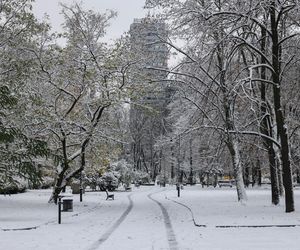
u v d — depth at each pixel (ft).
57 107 94.32
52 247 38.47
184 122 95.40
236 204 86.12
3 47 90.12
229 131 73.36
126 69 90.99
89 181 155.02
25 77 85.05
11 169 81.05
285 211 66.39
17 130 74.08
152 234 46.60
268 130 79.41
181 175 272.92
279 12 64.64
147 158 295.48
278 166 95.25
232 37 67.15
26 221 59.11
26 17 89.61
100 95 90.48
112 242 41.11
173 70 88.02
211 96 87.56
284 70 73.20
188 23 74.79
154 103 102.68
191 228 51.24
